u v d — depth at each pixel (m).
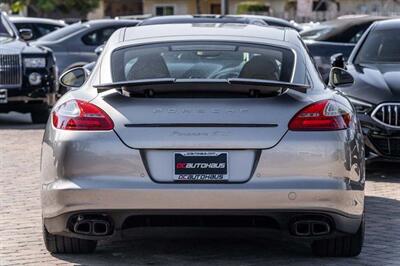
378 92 12.00
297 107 7.21
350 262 7.83
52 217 7.38
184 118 7.11
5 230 9.15
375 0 49.66
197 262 7.85
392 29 13.98
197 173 7.06
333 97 7.56
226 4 29.14
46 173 7.42
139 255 8.09
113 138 7.12
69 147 7.19
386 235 8.91
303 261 7.87
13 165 13.56
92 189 7.07
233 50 8.16
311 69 8.00
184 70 7.98
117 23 23.66
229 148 7.06
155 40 8.34
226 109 7.14
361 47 13.84
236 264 7.78
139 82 7.13
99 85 7.28
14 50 18.45
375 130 11.91
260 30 8.72
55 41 23.25
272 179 7.07
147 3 56.44
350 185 7.28
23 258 7.98
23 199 10.88
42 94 18.70
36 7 54.09
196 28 8.76
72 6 54.38
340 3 50.00
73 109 7.32
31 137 17.02
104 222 7.19
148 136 7.08
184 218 7.16
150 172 7.08
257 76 7.82
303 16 46.62
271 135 7.08
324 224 7.23
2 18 20.08
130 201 7.06
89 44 23.28
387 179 12.18
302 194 7.05
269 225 7.22
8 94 18.42
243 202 7.03
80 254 8.08
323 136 7.15
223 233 7.28
